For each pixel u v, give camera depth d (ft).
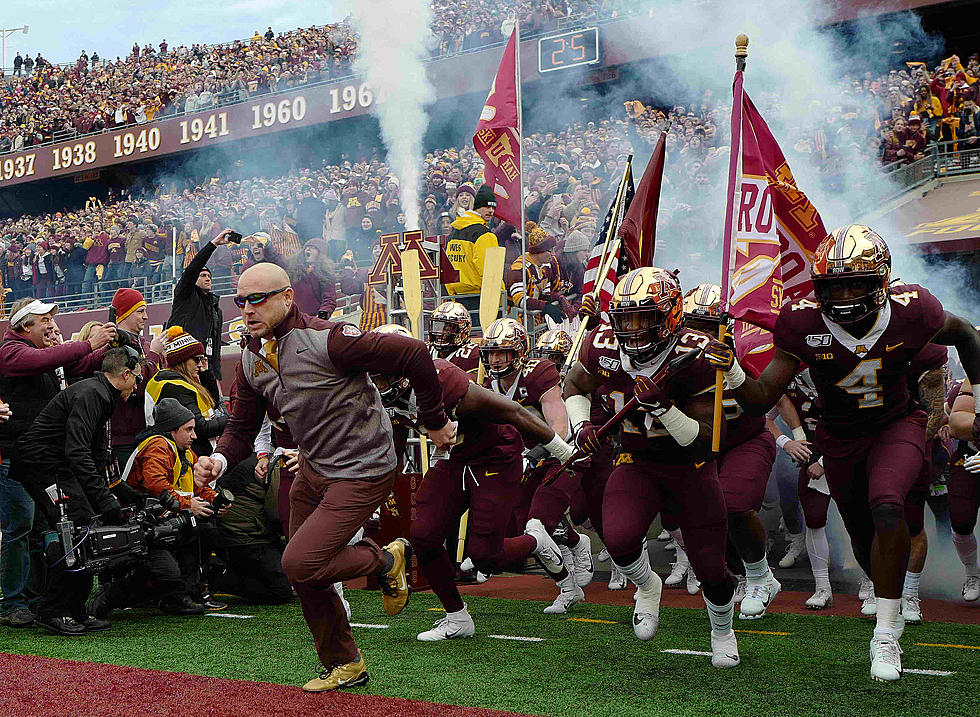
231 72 76.79
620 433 14.38
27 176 85.92
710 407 13.69
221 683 13.43
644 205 19.57
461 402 13.88
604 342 14.07
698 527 13.91
